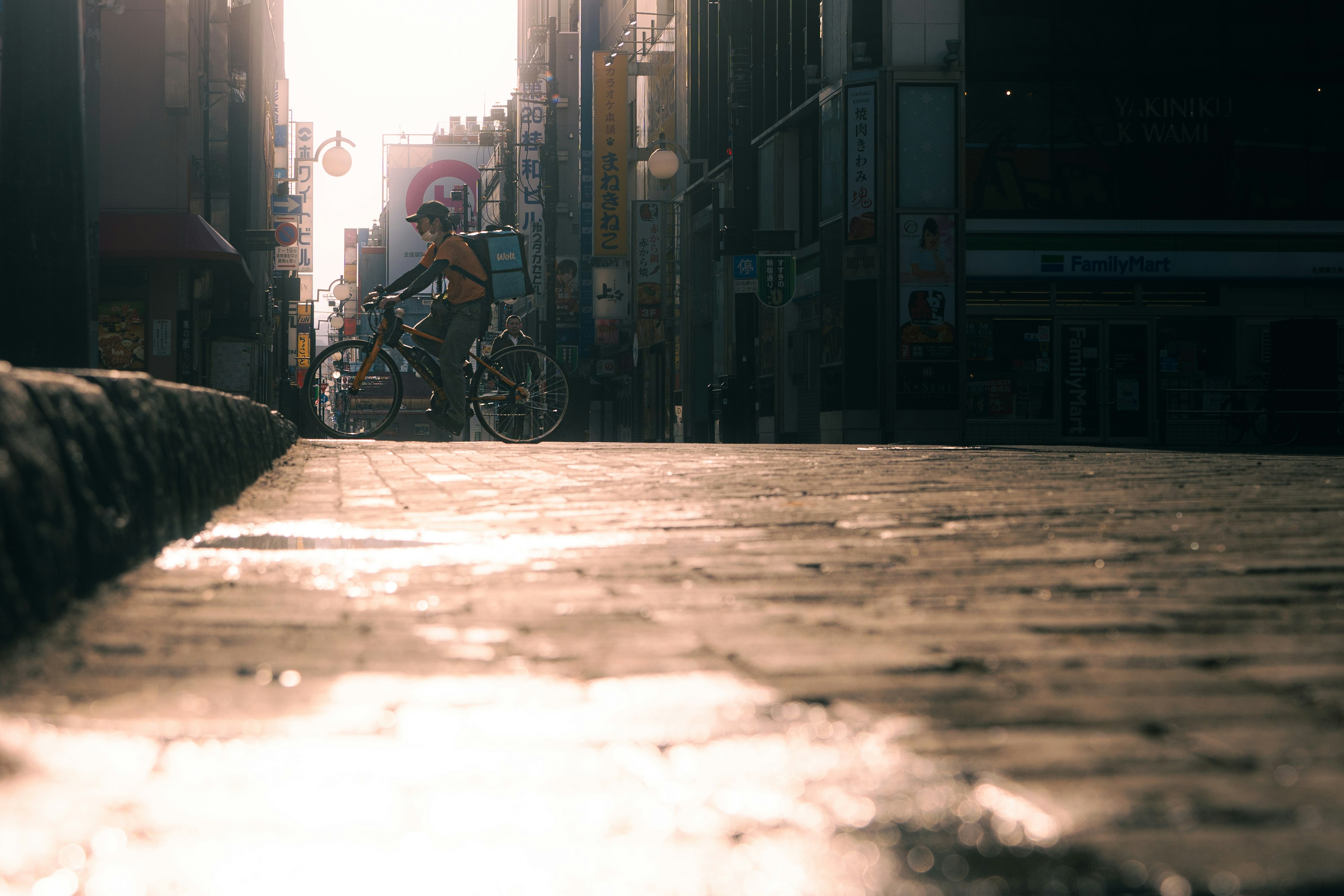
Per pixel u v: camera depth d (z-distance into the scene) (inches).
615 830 60.7
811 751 74.8
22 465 106.3
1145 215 938.1
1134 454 371.6
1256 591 132.4
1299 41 944.3
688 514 205.2
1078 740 77.3
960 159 914.7
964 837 59.6
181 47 836.0
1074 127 936.3
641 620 118.6
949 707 85.4
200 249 823.1
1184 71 933.8
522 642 107.3
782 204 1079.6
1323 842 59.0
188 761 72.4
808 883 53.3
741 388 788.6
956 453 373.1
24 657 98.6
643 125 1624.0
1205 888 53.1
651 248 1396.4
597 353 1792.6
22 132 313.1
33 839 58.7
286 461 326.0
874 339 916.0
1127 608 123.6
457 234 445.4
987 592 133.1
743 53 778.8
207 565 147.2
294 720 81.7
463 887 53.0
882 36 913.5
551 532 185.9
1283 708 85.4
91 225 507.5
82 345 316.8
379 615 119.6
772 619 118.3
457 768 71.3
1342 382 946.7
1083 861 56.3
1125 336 936.9
